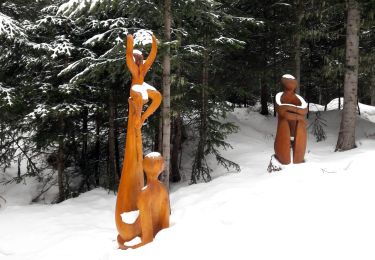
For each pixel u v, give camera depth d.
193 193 8.48
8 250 7.06
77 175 13.88
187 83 10.85
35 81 11.24
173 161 12.62
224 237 5.11
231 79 15.71
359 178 6.63
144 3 8.31
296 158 8.73
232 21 11.80
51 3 12.12
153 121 11.50
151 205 5.56
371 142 12.11
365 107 24.95
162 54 8.19
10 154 12.00
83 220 8.52
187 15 9.02
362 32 14.55
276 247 4.60
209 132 11.92
